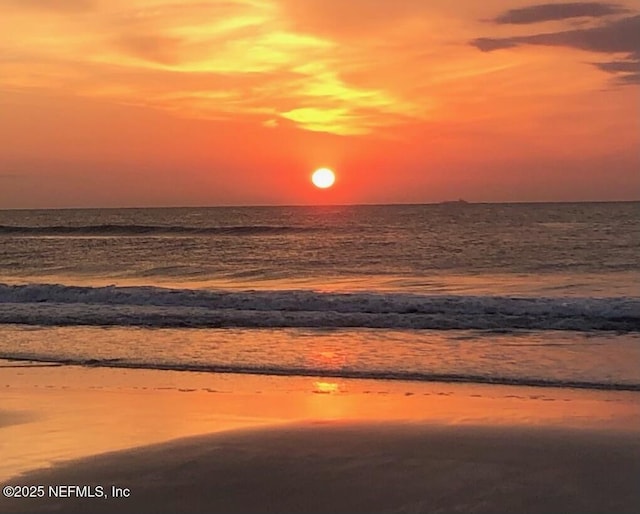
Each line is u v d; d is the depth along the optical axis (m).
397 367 9.78
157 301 16.61
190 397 8.30
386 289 20.73
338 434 6.54
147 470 5.65
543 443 6.20
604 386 8.60
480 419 7.10
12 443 6.51
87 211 147.88
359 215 93.81
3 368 10.02
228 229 57.28
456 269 27.52
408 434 6.52
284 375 9.44
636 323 13.01
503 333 12.31
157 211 134.88
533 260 30.38
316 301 15.55
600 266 27.39
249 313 14.48
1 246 43.50
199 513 4.81
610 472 5.44
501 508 4.78
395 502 4.90
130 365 10.12
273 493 5.12
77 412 7.64
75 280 25.39
